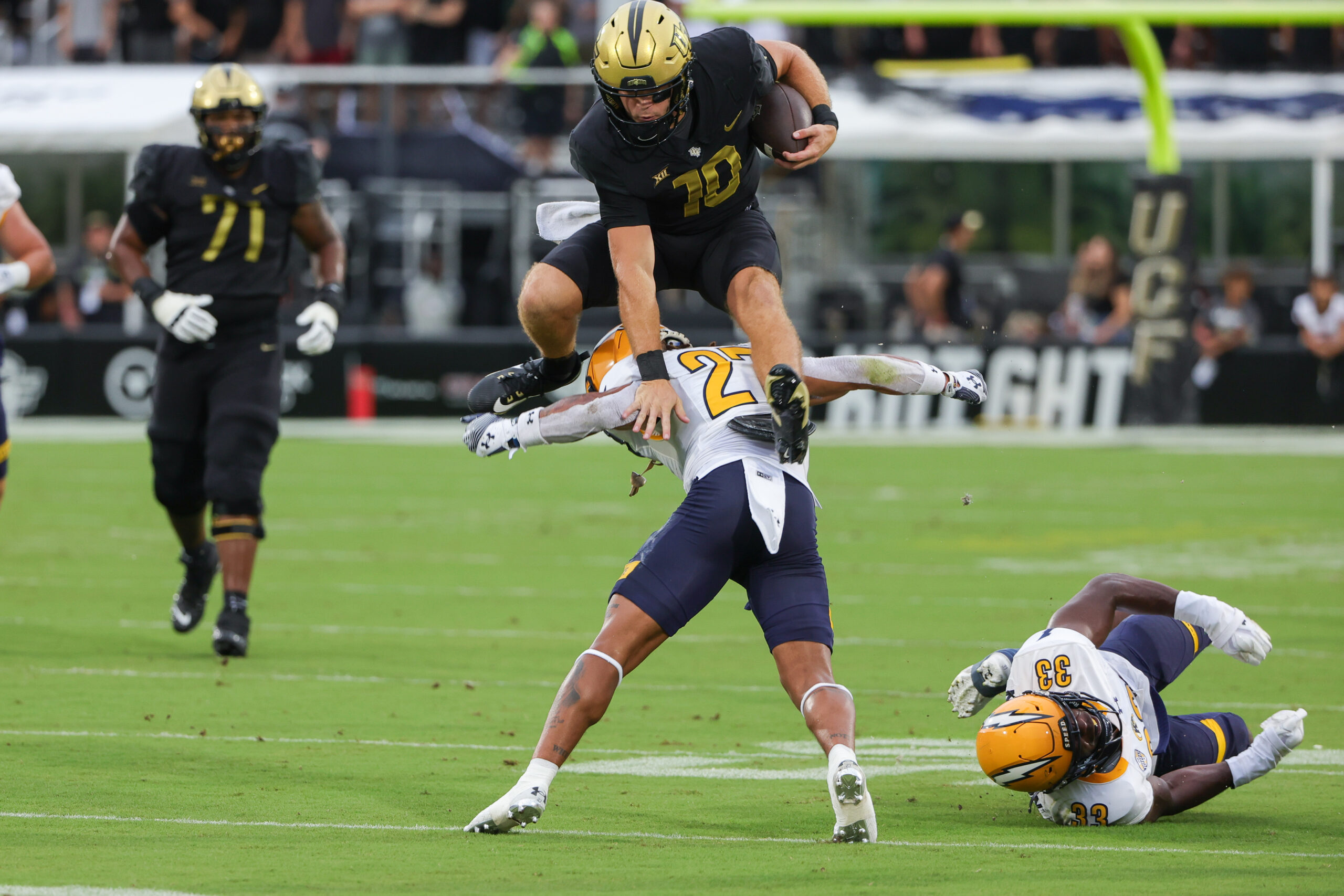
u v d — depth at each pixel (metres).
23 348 78.75
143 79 82.12
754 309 16.28
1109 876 13.98
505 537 44.38
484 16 91.19
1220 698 24.31
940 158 83.88
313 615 31.56
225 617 26.47
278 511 49.88
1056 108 82.38
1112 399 79.38
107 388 78.94
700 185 16.78
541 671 26.03
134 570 37.31
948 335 81.31
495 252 80.25
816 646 15.57
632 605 15.50
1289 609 32.91
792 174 85.88
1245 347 79.38
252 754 19.44
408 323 79.75
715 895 13.25
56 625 29.58
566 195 78.75
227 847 14.90
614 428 16.09
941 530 46.09
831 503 52.25
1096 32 90.00
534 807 15.33
